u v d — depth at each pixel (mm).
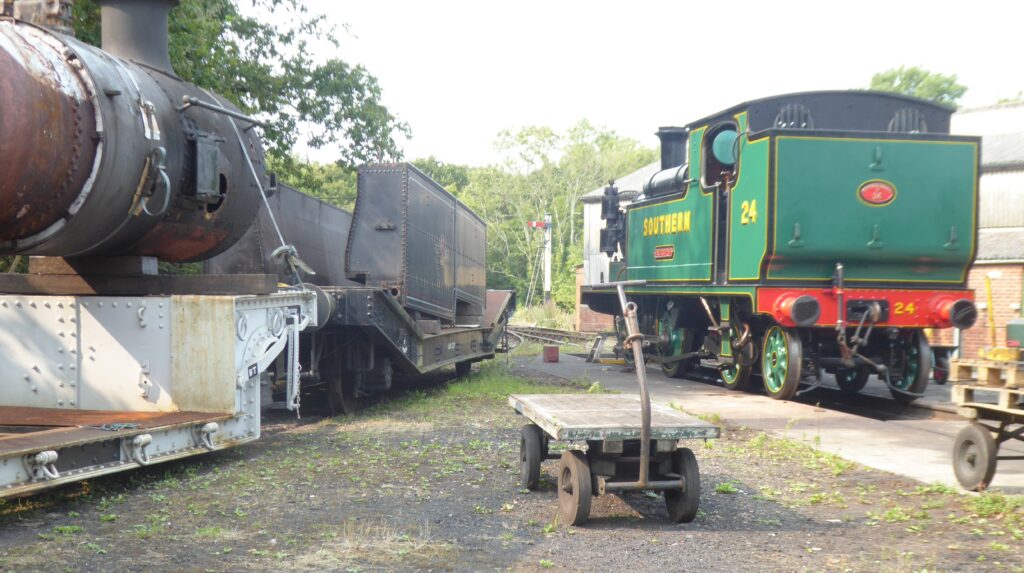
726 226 13414
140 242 7137
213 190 7258
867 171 12156
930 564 4902
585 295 20109
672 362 16234
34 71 5695
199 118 7371
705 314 16125
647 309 17719
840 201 12078
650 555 5012
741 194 12773
